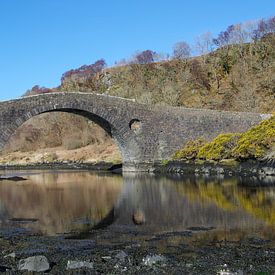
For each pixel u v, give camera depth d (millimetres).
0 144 46719
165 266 14992
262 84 91625
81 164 75062
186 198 31625
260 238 18859
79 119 99625
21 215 26984
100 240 19688
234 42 111125
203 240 18953
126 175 53812
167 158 57219
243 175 45281
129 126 55906
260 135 46000
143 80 108312
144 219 24484
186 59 113312
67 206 30281
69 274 14344
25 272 14547
